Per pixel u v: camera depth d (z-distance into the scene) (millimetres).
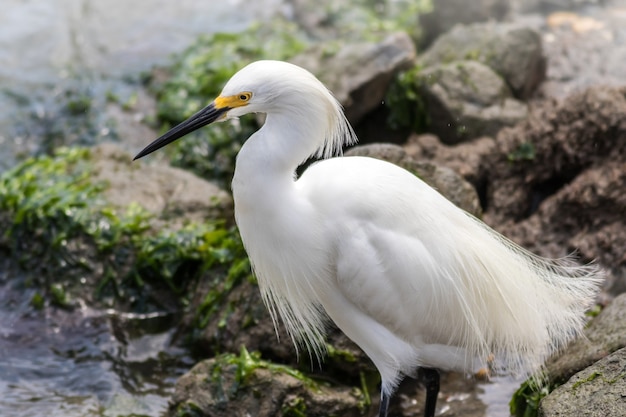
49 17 18562
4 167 14742
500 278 8258
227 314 10352
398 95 13727
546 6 16906
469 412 9305
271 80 7859
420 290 8086
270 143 8000
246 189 8133
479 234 8414
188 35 17859
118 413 9727
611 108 11234
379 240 8070
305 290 8750
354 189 8156
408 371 8648
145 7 19000
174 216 11938
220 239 11359
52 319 11289
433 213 8219
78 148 13734
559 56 14961
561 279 8625
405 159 10320
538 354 8523
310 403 9031
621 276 10539
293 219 8195
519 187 11805
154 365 10523
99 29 18172
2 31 18000
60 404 9898
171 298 11414
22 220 11953
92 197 12109
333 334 9727
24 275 11820
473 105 13148
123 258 11477
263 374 9047
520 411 8867
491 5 15898
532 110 12836
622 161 11094
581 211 11086
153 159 14219
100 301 11398
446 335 8359
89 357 10703
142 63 16891
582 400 7668
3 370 10445
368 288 8156
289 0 18703
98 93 16016
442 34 15797
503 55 13945
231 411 9000
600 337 8578
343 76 13516
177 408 9195
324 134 8156
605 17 16328
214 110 8055
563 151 11523
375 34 16469
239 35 16859
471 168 11930
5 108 15883
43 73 16781
